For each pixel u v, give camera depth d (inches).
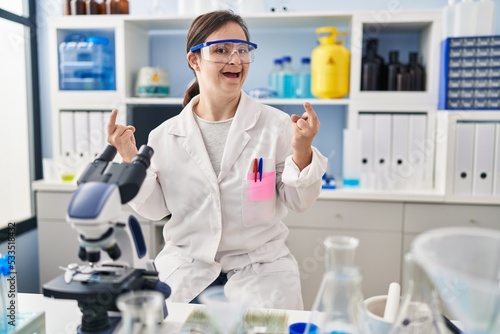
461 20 92.7
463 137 92.5
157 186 64.2
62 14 109.6
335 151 115.0
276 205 63.5
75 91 107.3
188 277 60.9
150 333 31.9
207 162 61.9
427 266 25.1
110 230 36.6
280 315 41.8
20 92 116.3
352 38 99.4
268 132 63.4
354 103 100.1
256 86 116.3
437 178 98.9
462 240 27.2
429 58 99.3
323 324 32.6
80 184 37.8
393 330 33.2
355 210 95.8
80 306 36.6
